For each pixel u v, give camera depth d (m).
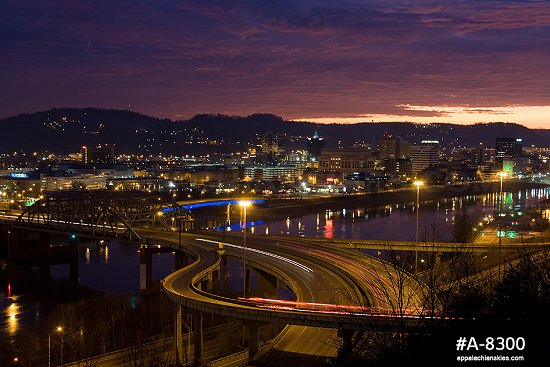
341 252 192.62
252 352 114.56
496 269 139.38
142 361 115.12
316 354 104.69
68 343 137.38
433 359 44.81
